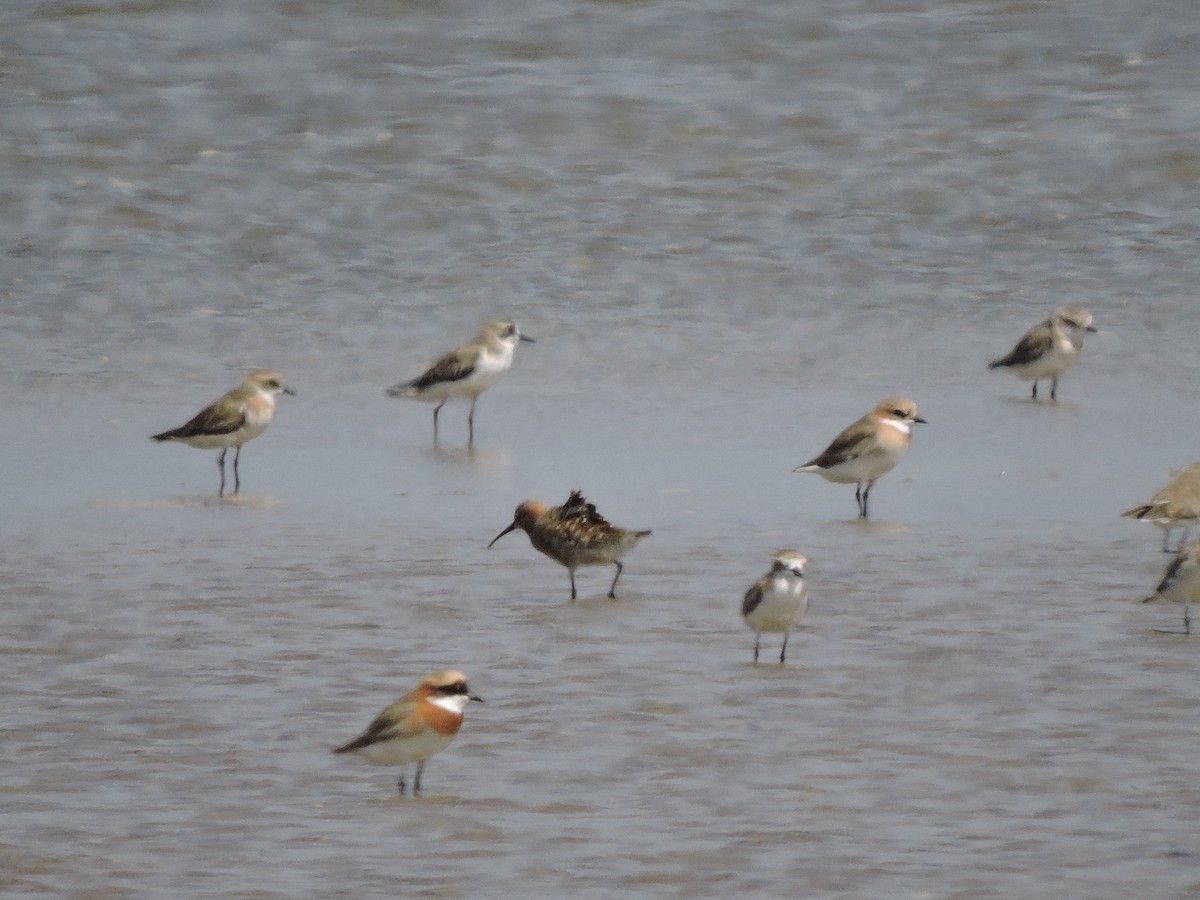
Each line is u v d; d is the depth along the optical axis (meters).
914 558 16.36
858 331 26.36
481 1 40.16
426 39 38.31
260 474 19.84
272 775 11.26
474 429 21.91
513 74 36.62
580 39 38.41
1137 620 14.41
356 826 10.48
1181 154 33.38
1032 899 9.46
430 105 35.19
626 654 13.63
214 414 18.97
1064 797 10.84
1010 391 23.66
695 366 24.69
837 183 32.31
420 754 10.79
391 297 27.77
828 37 38.47
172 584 15.41
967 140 34.12
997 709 12.36
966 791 10.95
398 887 9.64
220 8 39.84
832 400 23.09
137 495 18.78
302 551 16.61
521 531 17.48
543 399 23.30
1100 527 17.48
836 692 12.74
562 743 11.79
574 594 15.12
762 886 9.65
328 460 20.50
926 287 28.25
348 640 13.93
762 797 10.88
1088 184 32.31
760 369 24.56
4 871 9.82
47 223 30.36
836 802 10.80
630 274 28.66
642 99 35.47
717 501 18.61
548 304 27.41
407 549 16.73
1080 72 37.00
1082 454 20.58
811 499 18.73
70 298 27.39
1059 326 23.08
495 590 15.40
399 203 31.34
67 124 34.31
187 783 11.11
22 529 17.25
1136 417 22.33
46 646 13.69
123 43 38.00
